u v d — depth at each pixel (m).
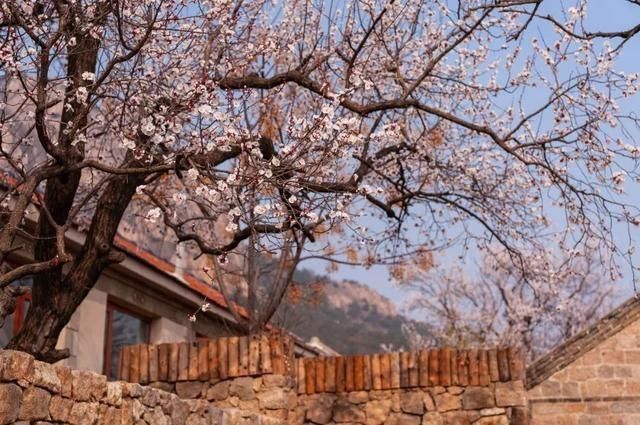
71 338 13.28
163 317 16.48
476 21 11.30
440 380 10.52
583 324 27.06
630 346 13.51
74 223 12.62
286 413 10.24
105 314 14.39
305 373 10.84
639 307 13.46
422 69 12.54
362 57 11.98
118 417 6.63
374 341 39.06
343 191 8.66
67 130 8.00
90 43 8.73
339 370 10.78
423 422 10.44
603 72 11.04
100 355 14.06
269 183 7.99
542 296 23.78
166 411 7.42
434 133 13.06
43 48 7.80
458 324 26.92
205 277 18.59
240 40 9.77
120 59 8.05
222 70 9.48
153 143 8.45
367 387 10.67
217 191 7.83
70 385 6.05
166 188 12.22
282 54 11.68
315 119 8.00
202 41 9.52
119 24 8.00
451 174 13.35
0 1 7.75
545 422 13.48
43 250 8.56
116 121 9.85
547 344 27.58
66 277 8.63
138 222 16.09
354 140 8.13
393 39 12.09
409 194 12.42
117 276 14.88
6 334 12.03
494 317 26.62
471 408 10.36
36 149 12.06
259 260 13.62
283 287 12.69
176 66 9.05
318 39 10.96
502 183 13.23
